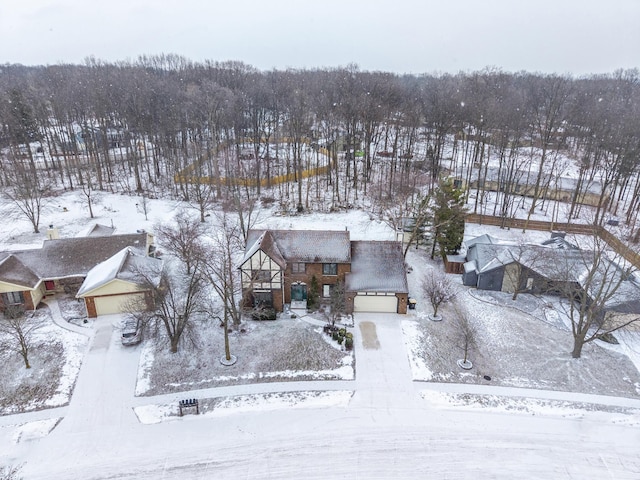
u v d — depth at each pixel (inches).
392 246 1648.6
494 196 2864.2
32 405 1183.6
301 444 1071.6
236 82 4909.0
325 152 3437.5
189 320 1475.1
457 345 1427.2
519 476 994.7
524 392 1243.2
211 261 1585.9
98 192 2807.6
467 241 2026.3
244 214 2386.8
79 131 3804.1
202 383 1264.8
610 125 3038.9
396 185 2780.5
